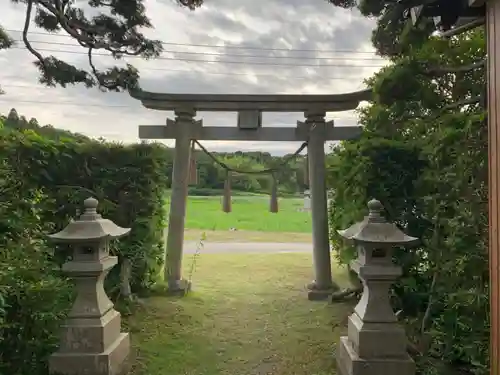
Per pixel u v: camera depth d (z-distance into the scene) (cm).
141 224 580
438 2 254
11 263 335
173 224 649
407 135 537
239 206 1481
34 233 400
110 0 555
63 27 526
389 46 488
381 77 467
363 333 331
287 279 715
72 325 338
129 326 484
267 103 655
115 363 349
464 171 339
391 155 518
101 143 566
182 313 531
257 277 729
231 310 548
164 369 377
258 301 588
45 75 586
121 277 560
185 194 659
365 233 337
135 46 587
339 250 665
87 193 541
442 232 392
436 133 399
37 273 357
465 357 340
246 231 1294
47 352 344
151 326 486
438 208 384
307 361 394
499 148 200
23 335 330
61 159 530
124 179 568
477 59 440
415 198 495
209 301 588
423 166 505
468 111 409
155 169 596
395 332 331
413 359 360
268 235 1232
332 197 684
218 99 651
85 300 344
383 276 334
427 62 431
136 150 579
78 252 343
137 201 574
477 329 318
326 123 658
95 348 337
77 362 332
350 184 565
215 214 1466
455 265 342
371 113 571
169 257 641
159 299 594
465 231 334
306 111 659
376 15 449
